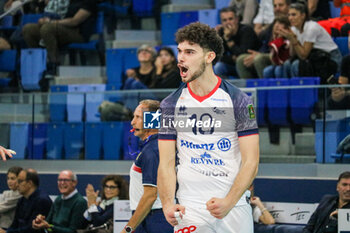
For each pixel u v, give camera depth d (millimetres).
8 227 13234
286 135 12383
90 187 12367
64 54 18688
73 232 12180
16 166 13438
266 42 16328
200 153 6262
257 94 12570
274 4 16250
